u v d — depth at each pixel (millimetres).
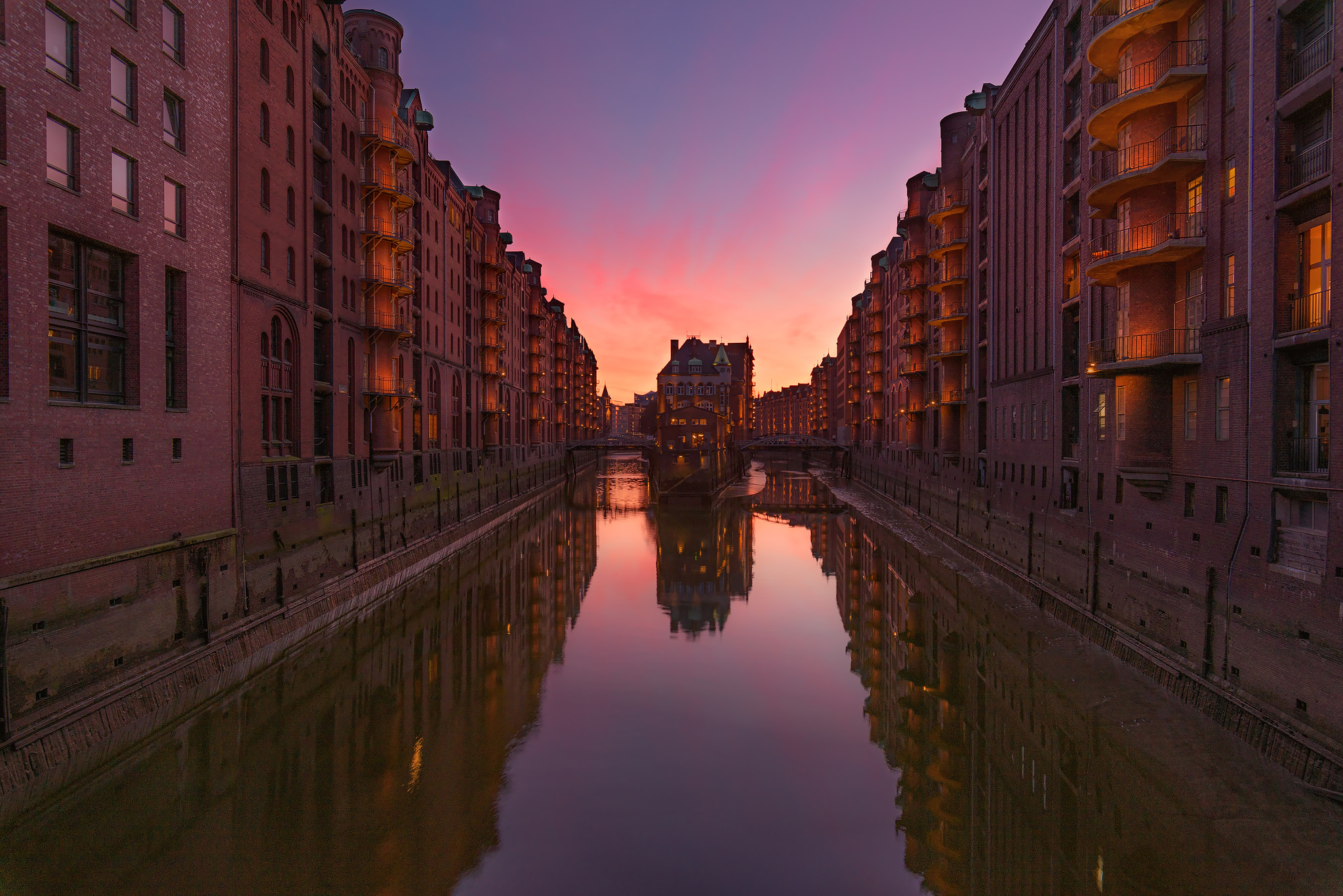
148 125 16859
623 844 12188
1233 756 13586
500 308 58875
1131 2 17969
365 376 31547
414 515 36125
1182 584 17016
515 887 10945
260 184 22359
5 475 12875
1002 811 13367
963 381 41281
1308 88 13148
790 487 85250
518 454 68500
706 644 24047
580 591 31891
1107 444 21344
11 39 13164
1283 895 10203
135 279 16453
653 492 69875
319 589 24406
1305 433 13867
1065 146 25984
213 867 11359
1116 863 11469
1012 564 30156
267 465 22422
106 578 14922
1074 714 16312
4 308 12984
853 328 85688
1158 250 17156
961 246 40562
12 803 11750
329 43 28266
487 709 18109
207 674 17328
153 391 16891
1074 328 25391
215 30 19766
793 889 11039
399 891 10789
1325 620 12359
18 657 12633
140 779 14008
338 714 17500
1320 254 13469
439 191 45188
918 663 21672
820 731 16969
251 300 21453
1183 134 17641
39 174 13742
